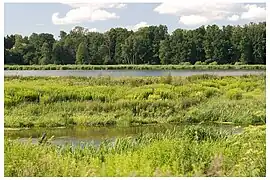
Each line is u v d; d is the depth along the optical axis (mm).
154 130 17078
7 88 20422
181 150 10016
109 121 18875
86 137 16000
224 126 17516
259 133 10258
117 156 10273
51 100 20672
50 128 18016
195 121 19125
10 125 18125
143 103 20203
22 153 9508
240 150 10070
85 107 20062
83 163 9891
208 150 10203
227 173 9023
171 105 20188
